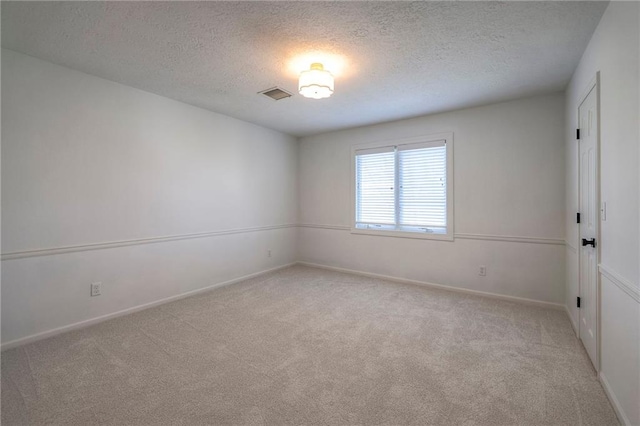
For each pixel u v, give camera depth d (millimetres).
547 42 2176
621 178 1586
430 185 4004
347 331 2641
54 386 1846
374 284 4125
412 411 1628
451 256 3826
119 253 2988
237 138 4238
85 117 2734
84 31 2064
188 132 3600
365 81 2877
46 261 2520
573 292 2744
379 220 4480
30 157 2424
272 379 1925
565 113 3082
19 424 1529
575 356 2207
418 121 4062
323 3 1761
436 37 2117
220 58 2447
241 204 4316
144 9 1821
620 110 1596
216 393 1785
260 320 2887
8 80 2309
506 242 3463
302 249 5363
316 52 2336
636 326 1416
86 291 2754
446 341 2451
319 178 5113
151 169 3244
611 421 1561
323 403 1694
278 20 1930
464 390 1811
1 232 2293
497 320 2879
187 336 2543
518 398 1735
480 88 3043
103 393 1779
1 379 1918
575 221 2625
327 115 4016
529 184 3324
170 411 1630
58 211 2582
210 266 3881
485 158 3576
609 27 1746
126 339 2482
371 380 1914
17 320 2371
